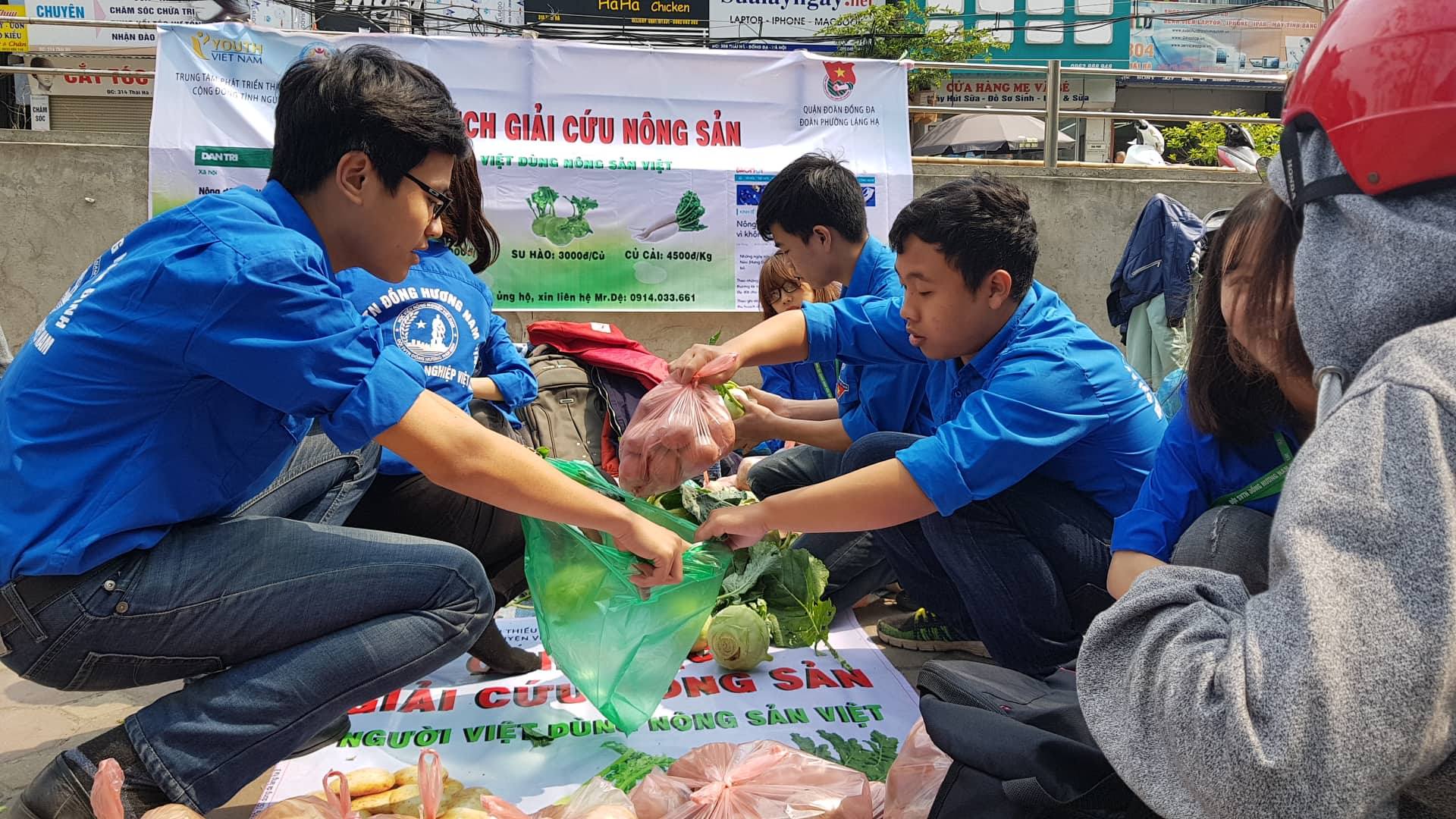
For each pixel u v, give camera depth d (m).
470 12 15.27
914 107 6.00
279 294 1.57
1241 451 1.65
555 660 2.22
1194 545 1.59
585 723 2.29
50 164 5.21
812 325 2.71
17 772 2.14
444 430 1.68
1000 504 2.31
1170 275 5.10
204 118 5.04
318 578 1.73
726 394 2.93
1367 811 0.85
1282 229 1.14
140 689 2.63
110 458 1.59
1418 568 0.82
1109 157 15.96
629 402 3.73
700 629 2.21
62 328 1.62
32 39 12.25
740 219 5.64
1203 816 0.97
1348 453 0.88
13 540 1.55
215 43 5.04
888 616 3.29
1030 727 1.42
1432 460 0.83
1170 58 22.20
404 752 2.14
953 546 2.33
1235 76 6.95
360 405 1.61
